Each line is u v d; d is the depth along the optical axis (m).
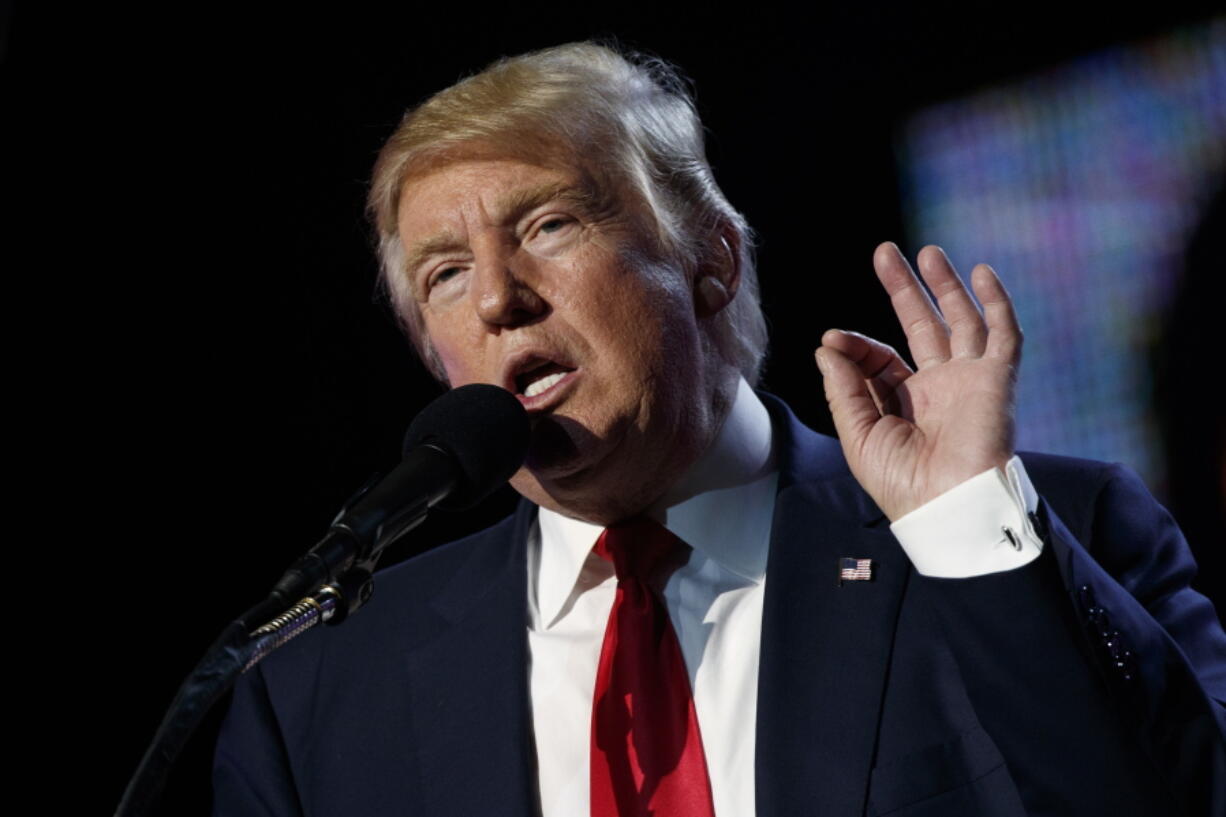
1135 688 4.62
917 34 13.00
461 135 5.77
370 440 13.12
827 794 5.15
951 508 4.96
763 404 6.76
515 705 5.81
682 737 5.48
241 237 13.23
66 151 12.90
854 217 13.02
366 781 5.93
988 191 12.52
